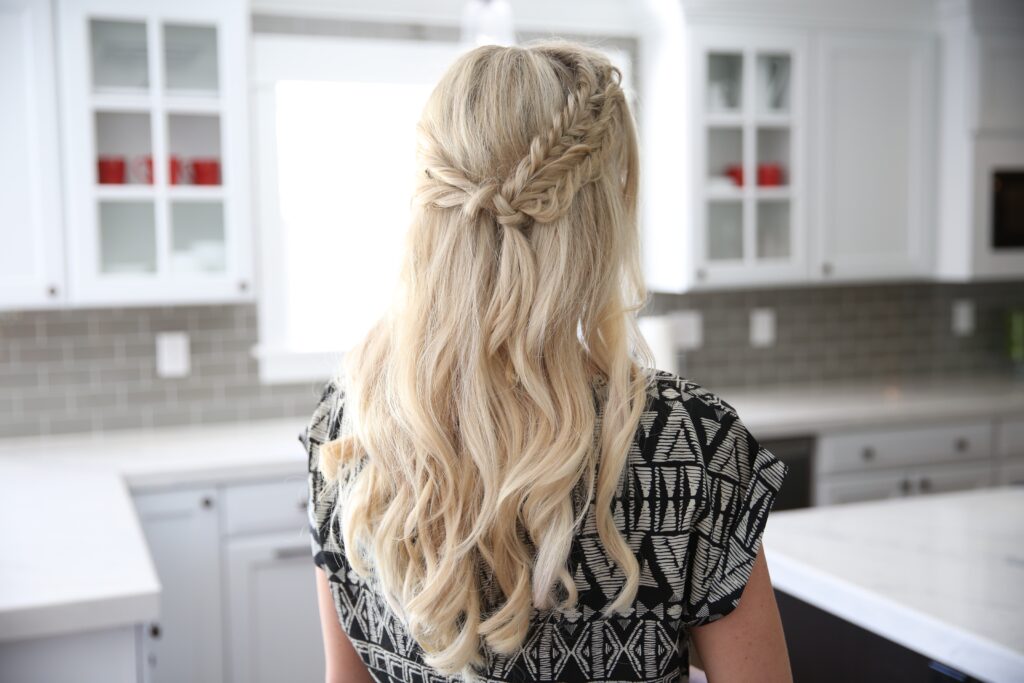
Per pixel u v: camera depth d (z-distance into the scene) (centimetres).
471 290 85
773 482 86
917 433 352
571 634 86
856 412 343
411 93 353
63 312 317
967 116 371
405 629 91
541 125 86
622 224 89
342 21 339
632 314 92
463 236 86
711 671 90
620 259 88
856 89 367
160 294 296
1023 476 368
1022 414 366
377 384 91
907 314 423
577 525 83
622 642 86
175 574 278
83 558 187
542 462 82
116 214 292
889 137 375
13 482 257
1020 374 429
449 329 85
